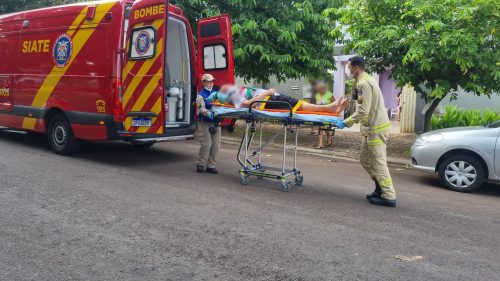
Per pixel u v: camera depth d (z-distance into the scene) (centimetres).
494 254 449
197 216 522
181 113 835
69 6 814
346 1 991
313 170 848
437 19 857
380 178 605
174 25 832
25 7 1606
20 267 379
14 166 725
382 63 998
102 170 739
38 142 968
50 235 449
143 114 740
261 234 473
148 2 721
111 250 419
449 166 740
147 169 768
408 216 567
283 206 581
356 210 580
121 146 992
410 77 945
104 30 757
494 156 706
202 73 873
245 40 1124
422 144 767
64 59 810
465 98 1369
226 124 891
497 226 543
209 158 768
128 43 748
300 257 418
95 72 766
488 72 882
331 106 641
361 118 588
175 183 677
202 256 412
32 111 865
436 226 531
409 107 1384
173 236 458
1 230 457
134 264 392
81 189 614
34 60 862
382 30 908
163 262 398
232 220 514
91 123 775
